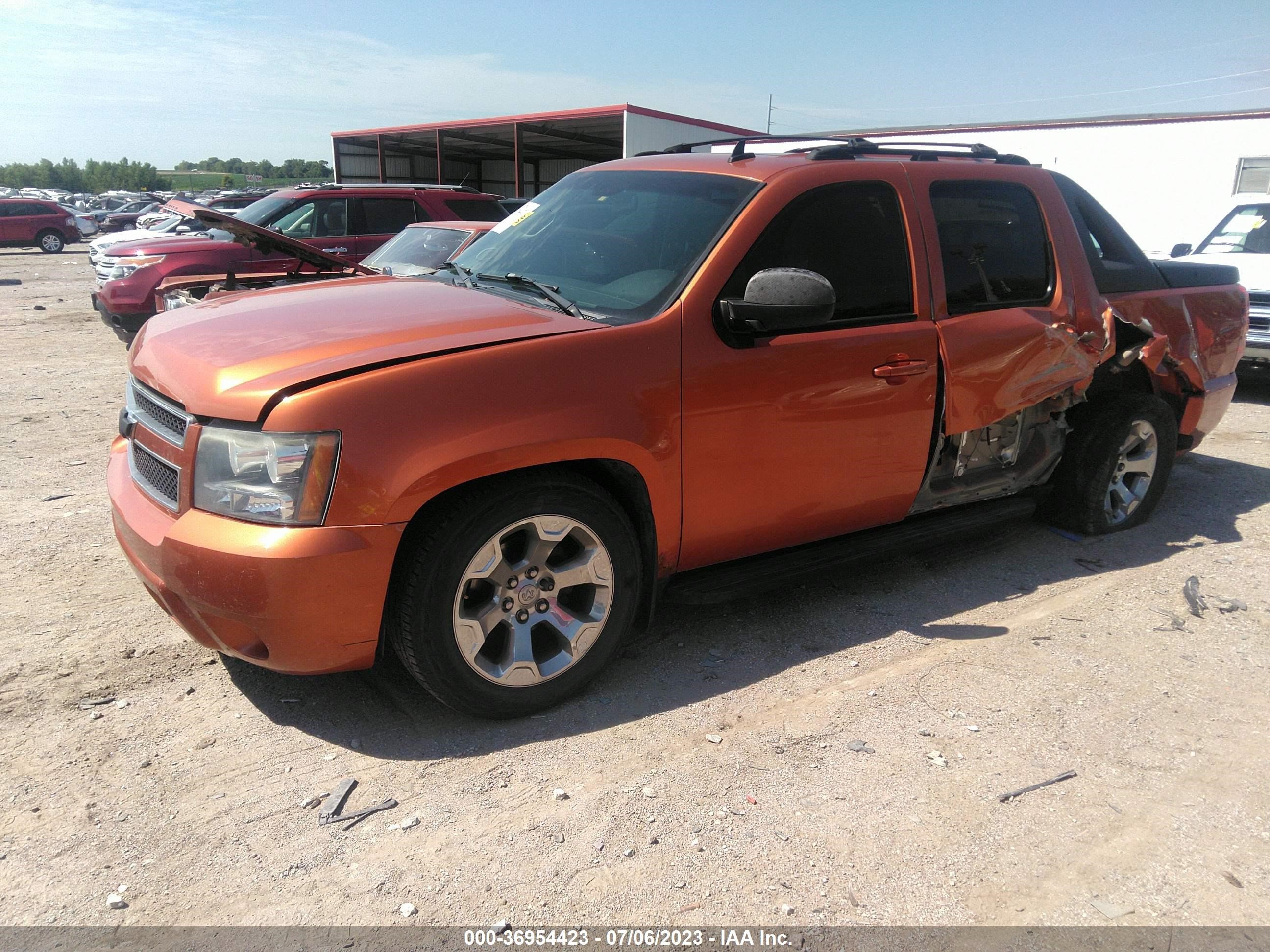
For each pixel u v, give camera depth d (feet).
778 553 11.76
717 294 10.11
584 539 9.53
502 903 7.14
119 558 13.62
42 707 9.59
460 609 8.87
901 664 11.12
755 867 7.63
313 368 8.36
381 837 7.84
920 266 11.75
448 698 9.12
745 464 10.39
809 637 11.76
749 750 9.25
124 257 32.09
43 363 30.83
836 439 11.05
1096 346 13.57
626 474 9.75
